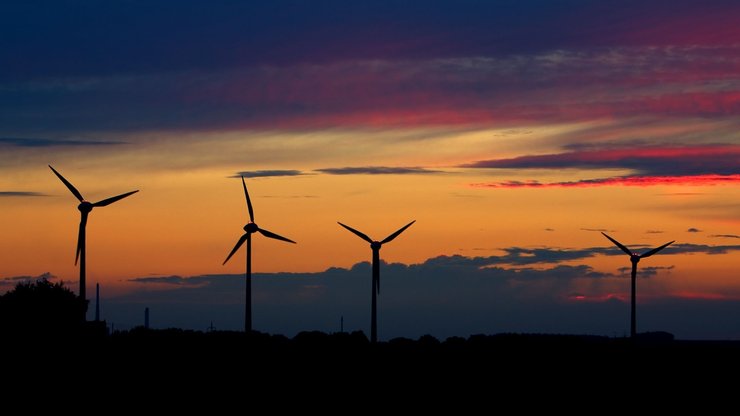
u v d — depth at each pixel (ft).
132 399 460.96
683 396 518.37
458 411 471.62
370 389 513.86
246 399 475.72
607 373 583.17
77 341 557.33
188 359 544.21
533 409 480.23
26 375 484.74
